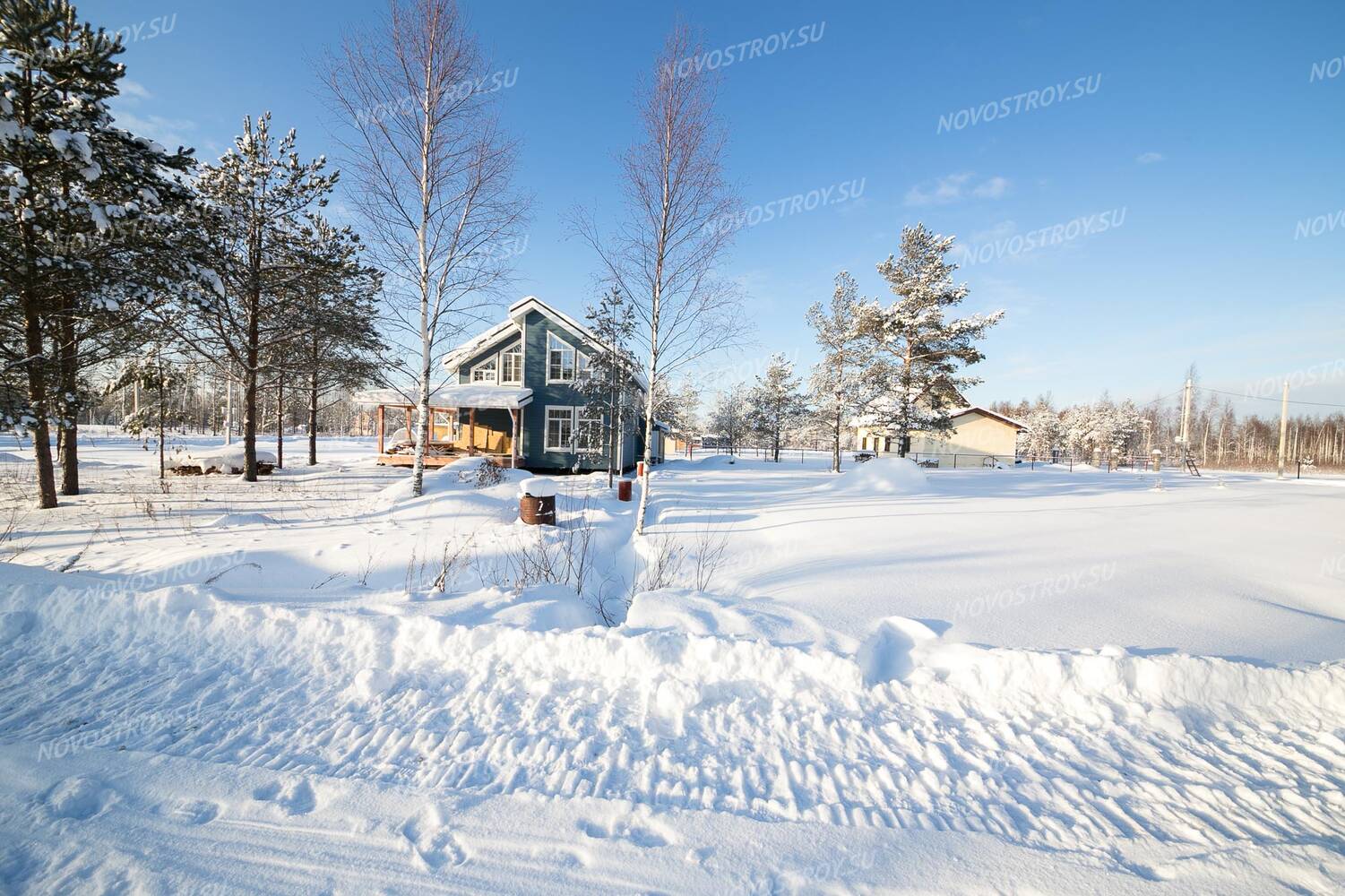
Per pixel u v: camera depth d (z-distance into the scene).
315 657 4.25
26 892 2.10
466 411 23.48
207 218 11.58
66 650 4.33
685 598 5.13
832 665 3.84
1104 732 3.29
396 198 11.15
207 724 3.35
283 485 15.09
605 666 4.03
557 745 3.17
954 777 2.90
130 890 2.12
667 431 36.53
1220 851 2.36
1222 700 3.54
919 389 24.97
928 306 23.72
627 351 17.66
